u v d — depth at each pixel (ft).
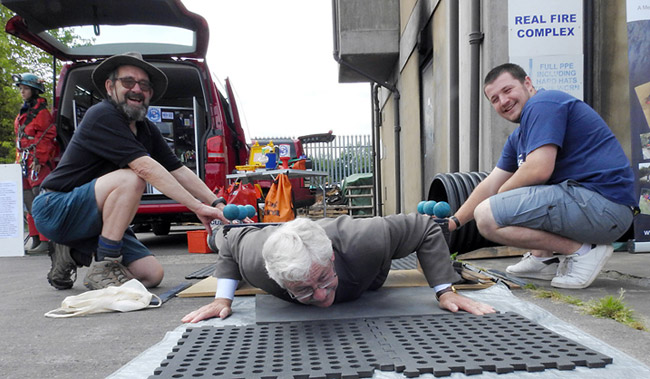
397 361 4.64
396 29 29.55
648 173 12.89
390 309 6.69
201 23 16.60
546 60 13.76
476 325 5.81
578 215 8.21
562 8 13.70
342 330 5.81
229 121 22.52
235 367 4.64
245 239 6.42
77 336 6.52
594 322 6.47
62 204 9.04
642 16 13.05
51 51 17.84
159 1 15.07
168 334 5.95
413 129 26.53
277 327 6.07
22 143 18.17
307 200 28.12
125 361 5.45
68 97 18.92
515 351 4.83
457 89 17.37
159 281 9.99
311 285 5.06
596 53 14.14
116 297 8.00
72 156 9.32
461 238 11.71
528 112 8.64
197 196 10.64
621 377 4.23
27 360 5.58
